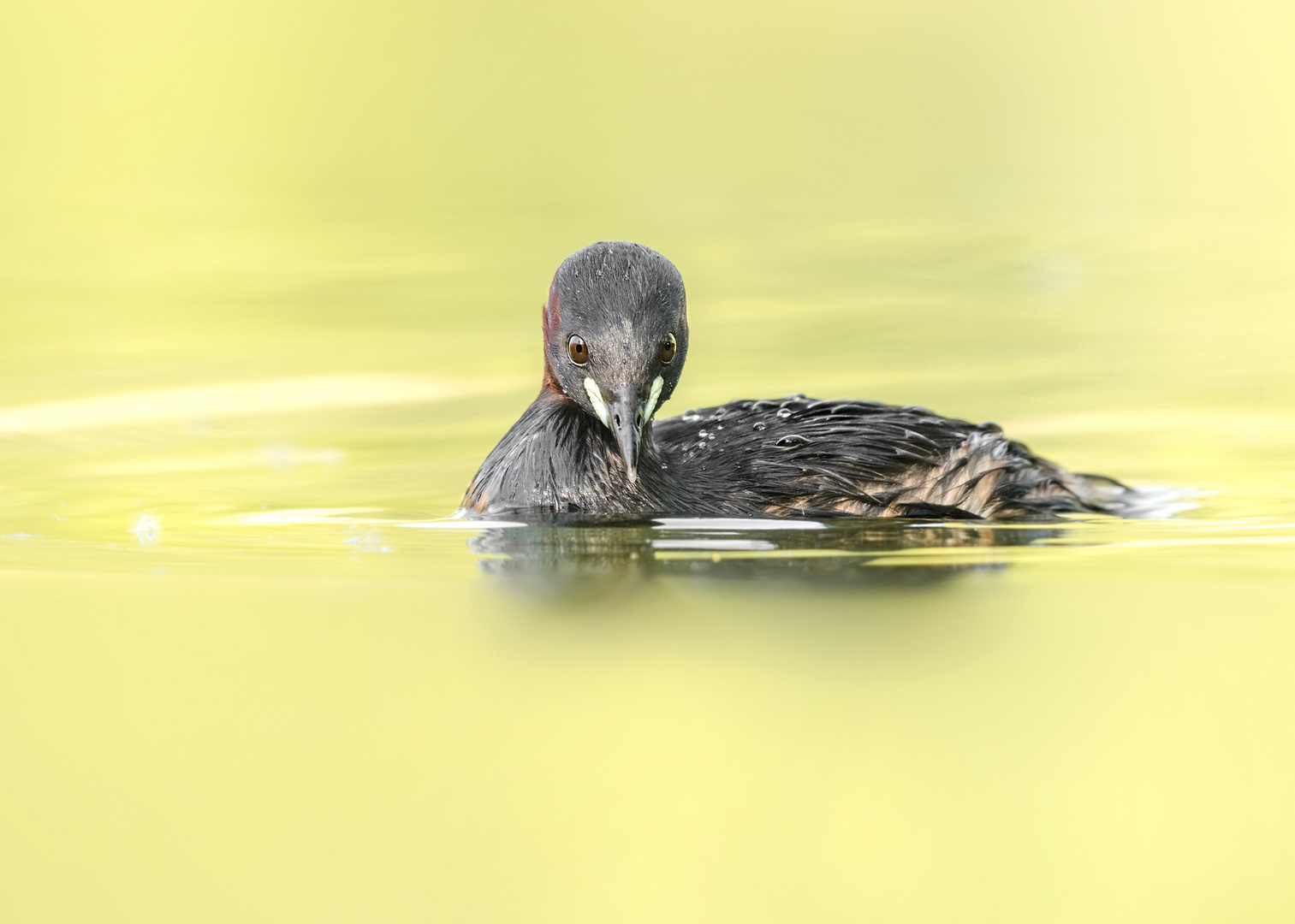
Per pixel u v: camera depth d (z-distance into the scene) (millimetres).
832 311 19703
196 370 17125
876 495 10922
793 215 27594
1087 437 13992
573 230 26578
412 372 17016
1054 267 22625
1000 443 11609
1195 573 9078
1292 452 13445
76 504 11562
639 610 8344
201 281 22562
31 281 22469
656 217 27641
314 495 11953
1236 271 22141
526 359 17672
